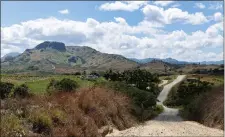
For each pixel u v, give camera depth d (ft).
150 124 95.55
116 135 62.39
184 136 63.87
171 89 325.01
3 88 61.05
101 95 75.36
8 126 38.34
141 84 228.02
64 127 48.60
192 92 236.43
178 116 143.02
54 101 55.83
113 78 216.33
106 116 70.69
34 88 92.12
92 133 55.21
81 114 56.70
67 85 78.13
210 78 346.33
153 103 131.13
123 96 95.30
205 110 101.19
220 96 97.66
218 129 78.54
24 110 45.44
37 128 43.29
